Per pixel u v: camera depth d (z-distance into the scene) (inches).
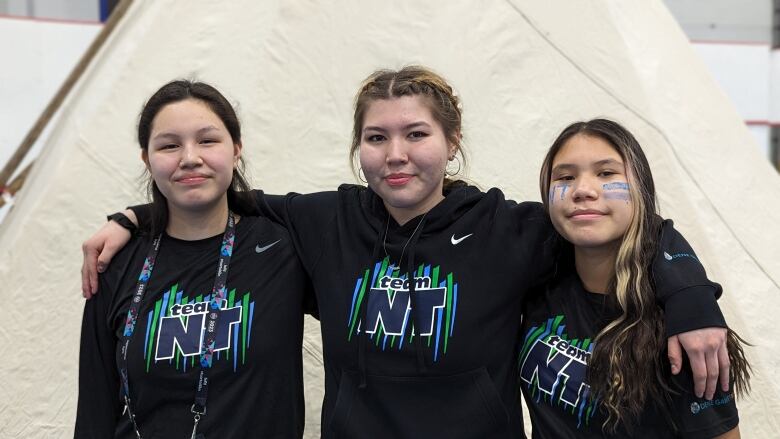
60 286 100.3
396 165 67.7
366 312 68.7
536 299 72.0
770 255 110.4
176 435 67.7
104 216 103.6
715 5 384.8
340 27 108.3
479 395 66.6
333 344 69.8
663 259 65.0
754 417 93.8
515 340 70.4
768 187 122.3
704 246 101.4
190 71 110.0
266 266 72.5
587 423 65.9
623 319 65.6
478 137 104.2
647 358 63.2
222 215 74.3
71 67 344.8
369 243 71.4
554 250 70.7
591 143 67.7
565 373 66.7
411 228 70.7
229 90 106.4
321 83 105.7
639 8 126.6
